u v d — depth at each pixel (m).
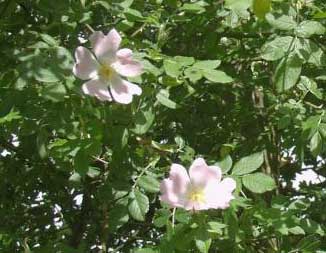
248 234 0.61
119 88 0.56
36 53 0.56
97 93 0.55
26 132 0.59
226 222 0.56
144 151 0.63
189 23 0.73
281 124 0.69
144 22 0.66
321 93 0.73
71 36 0.65
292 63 0.59
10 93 0.59
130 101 0.56
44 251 0.67
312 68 0.73
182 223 0.55
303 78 0.69
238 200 0.57
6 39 0.70
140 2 0.69
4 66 0.66
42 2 0.64
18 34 0.69
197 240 0.54
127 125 0.60
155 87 0.60
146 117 0.60
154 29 0.72
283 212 0.61
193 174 0.54
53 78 0.55
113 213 0.60
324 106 0.73
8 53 0.56
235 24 0.68
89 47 0.65
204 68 0.60
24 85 0.54
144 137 0.64
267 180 0.57
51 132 0.64
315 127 0.64
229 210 0.57
